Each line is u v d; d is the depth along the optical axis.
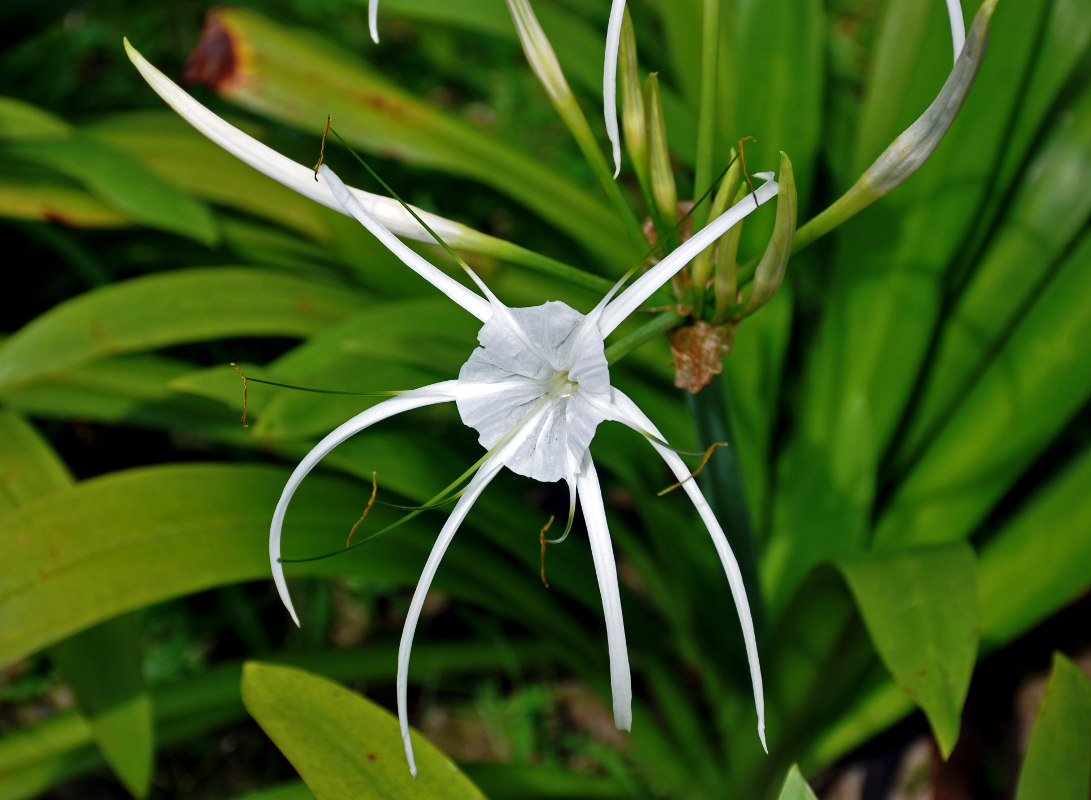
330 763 0.61
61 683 1.04
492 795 0.76
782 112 0.83
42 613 0.63
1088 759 0.61
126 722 0.68
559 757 1.03
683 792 0.91
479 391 0.54
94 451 1.20
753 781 0.87
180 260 1.08
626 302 0.52
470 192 1.17
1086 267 0.78
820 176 1.04
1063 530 0.77
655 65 1.16
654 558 1.00
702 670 0.90
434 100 1.69
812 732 0.83
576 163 1.48
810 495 0.81
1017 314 0.82
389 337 0.76
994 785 0.93
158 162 0.97
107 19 1.60
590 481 0.54
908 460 0.89
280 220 0.98
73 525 0.66
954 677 0.59
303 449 0.75
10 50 1.30
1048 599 0.76
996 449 0.80
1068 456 1.04
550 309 0.53
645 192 0.58
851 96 1.36
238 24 0.93
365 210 0.53
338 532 0.72
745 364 0.88
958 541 0.66
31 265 1.20
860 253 0.84
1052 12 0.79
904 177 0.53
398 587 1.14
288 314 0.84
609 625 0.53
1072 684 0.63
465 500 0.54
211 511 0.69
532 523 0.80
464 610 1.06
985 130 0.79
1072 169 0.80
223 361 1.21
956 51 0.53
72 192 0.89
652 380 0.95
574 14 1.22
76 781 0.97
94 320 0.79
